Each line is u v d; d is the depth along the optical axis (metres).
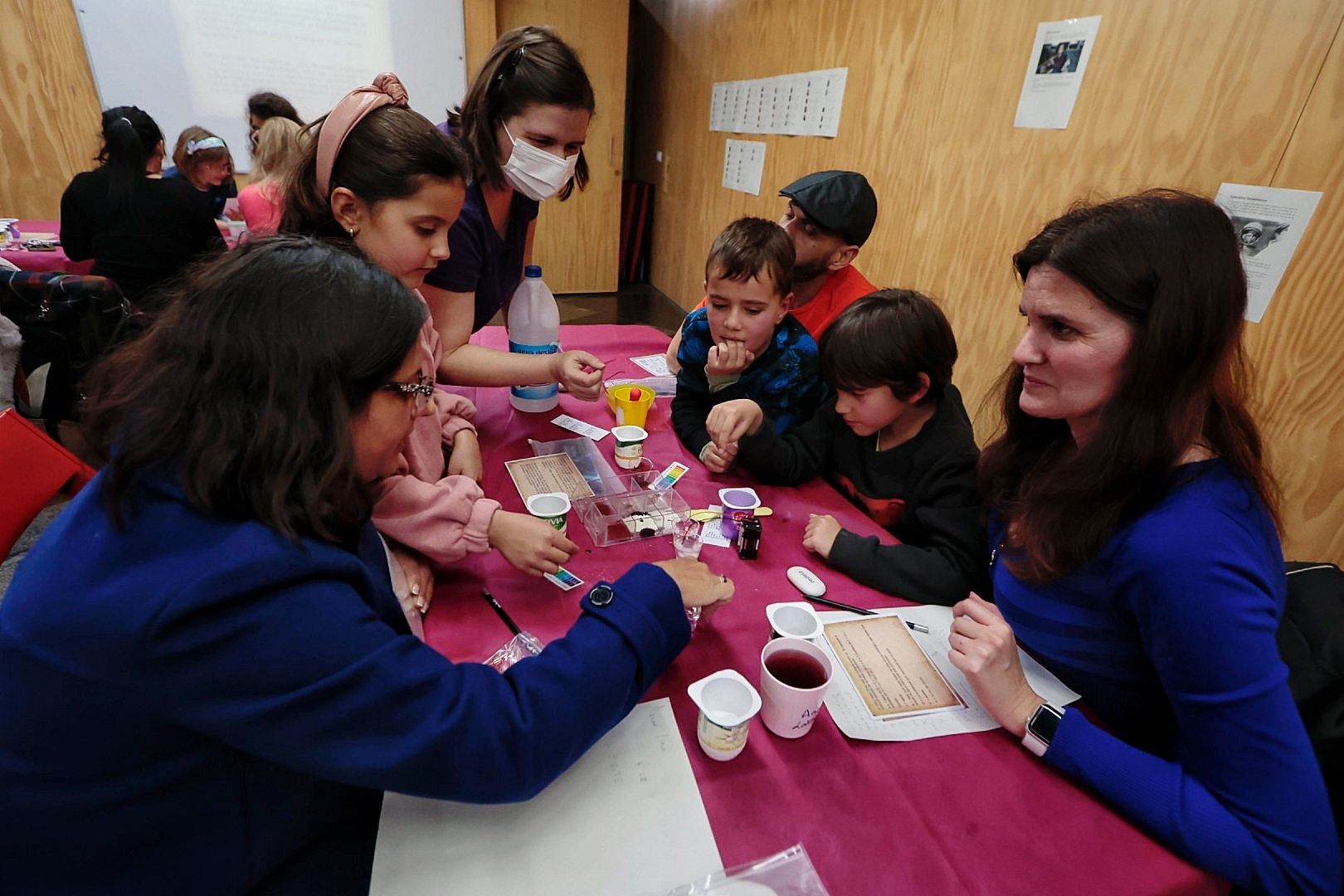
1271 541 0.72
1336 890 0.60
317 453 0.53
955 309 2.39
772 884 0.59
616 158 4.89
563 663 0.64
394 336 0.56
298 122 3.22
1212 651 0.64
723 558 1.08
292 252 0.56
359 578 0.59
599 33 4.48
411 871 0.59
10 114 3.42
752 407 1.30
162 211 2.51
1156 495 0.73
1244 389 0.74
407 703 0.53
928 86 2.39
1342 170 1.37
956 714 0.80
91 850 0.55
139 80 3.64
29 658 0.48
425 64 4.16
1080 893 0.60
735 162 3.89
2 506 0.92
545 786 0.62
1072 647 0.84
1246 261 1.58
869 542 1.07
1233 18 1.51
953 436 1.24
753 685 0.82
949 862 0.62
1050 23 1.91
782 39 3.28
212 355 0.51
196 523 0.51
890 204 2.66
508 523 0.96
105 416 0.53
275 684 0.49
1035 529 0.80
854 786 0.70
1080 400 0.76
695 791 0.68
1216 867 0.62
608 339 2.16
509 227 1.61
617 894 0.58
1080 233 0.71
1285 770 0.61
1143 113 1.72
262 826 0.60
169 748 0.53
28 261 2.65
